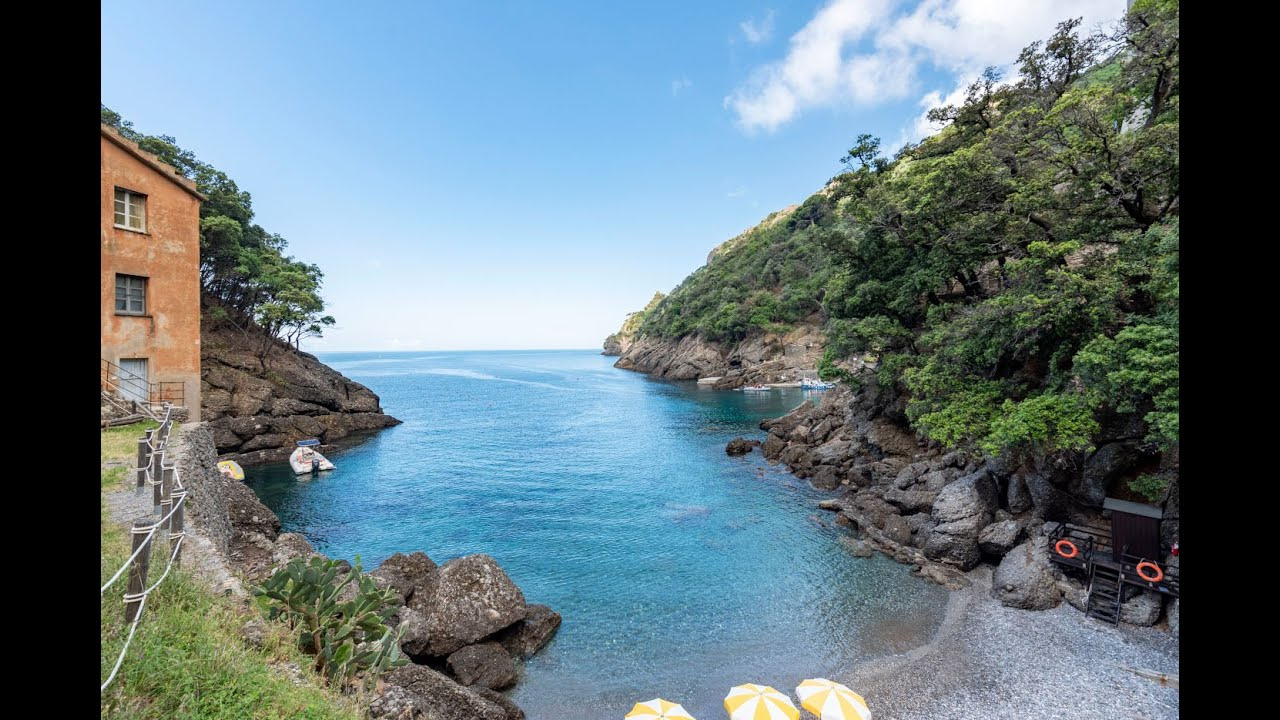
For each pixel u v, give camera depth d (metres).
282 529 25.55
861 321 30.31
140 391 22.98
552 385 115.00
